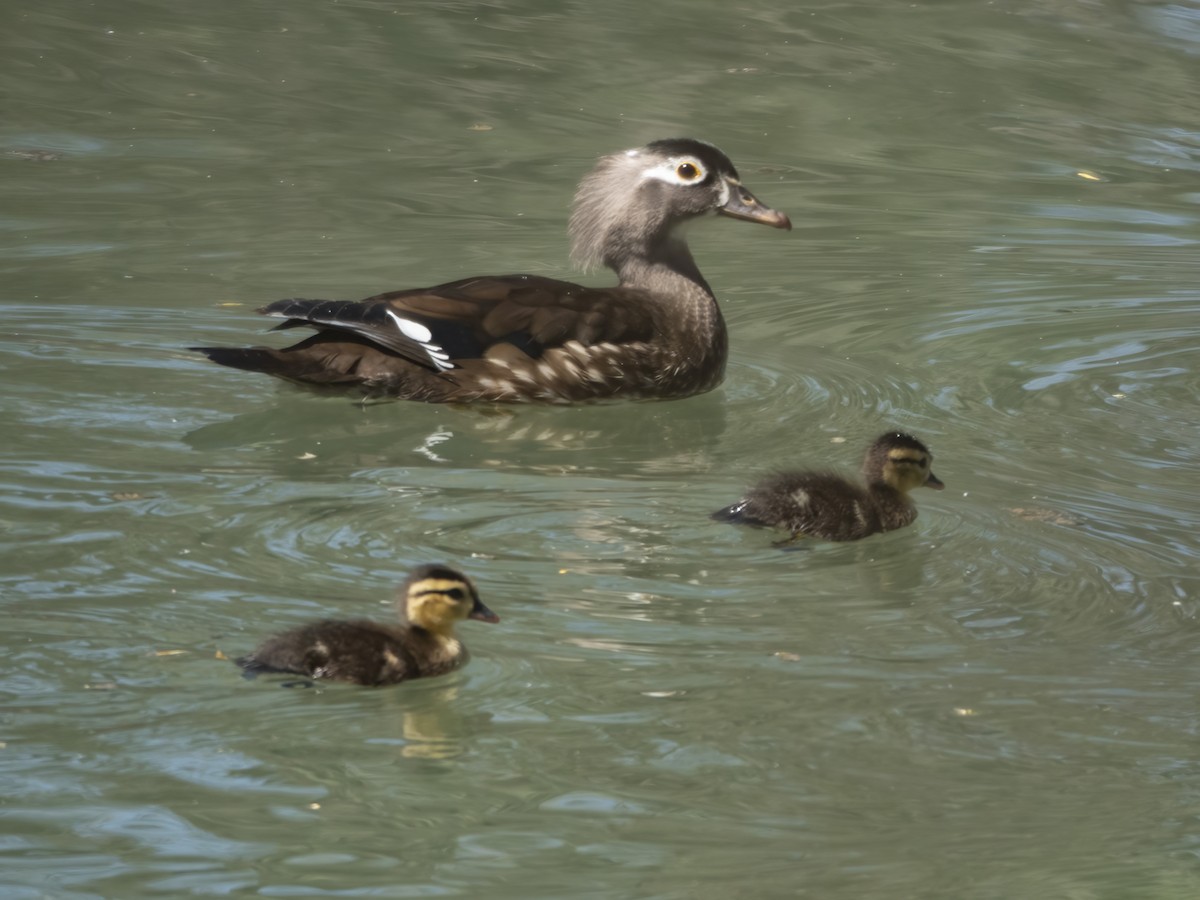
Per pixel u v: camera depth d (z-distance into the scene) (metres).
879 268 19.86
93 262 18.64
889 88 26.89
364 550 11.84
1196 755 9.50
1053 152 24.58
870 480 12.94
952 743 9.58
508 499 12.91
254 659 10.13
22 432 13.76
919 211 22.05
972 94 26.81
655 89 26.55
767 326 17.92
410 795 8.91
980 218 21.80
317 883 8.11
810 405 15.62
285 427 14.31
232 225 20.25
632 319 15.73
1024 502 13.27
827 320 18.09
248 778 9.02
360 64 26.97
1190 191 23.09
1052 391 15.99
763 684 10.20
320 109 24.98
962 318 18.12
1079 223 21.69
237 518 12.28
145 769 9.04
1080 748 9.55
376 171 22.62
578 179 22.66
